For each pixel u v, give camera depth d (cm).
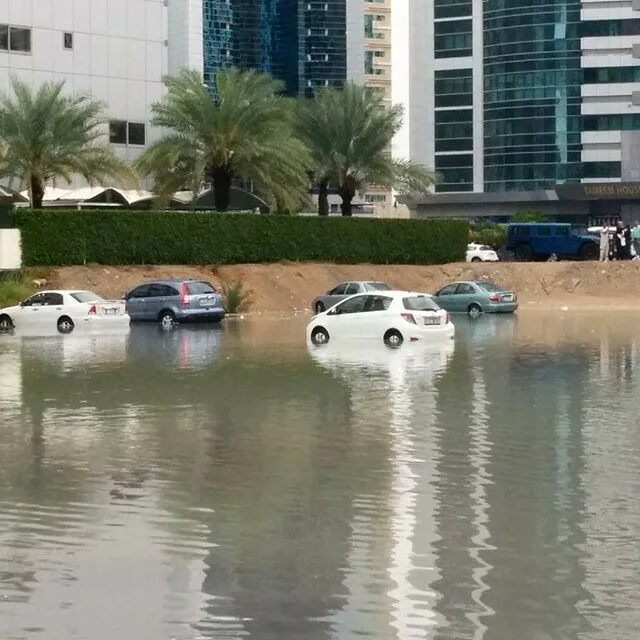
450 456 1948
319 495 1645
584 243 9494
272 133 7675
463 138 16150
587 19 15288
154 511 1551
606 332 5200
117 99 8838
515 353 4047
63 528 1461
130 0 8894
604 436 2155
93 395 2834
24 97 7094
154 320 6050
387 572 1252
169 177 7756
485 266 8525
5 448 2055
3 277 6650
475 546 1360
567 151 15450
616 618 1099
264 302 7306
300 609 1134
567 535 1407
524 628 1073
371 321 4612
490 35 15838
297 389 2936
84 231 7106
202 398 2761
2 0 8281
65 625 1091
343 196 9125
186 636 1060
